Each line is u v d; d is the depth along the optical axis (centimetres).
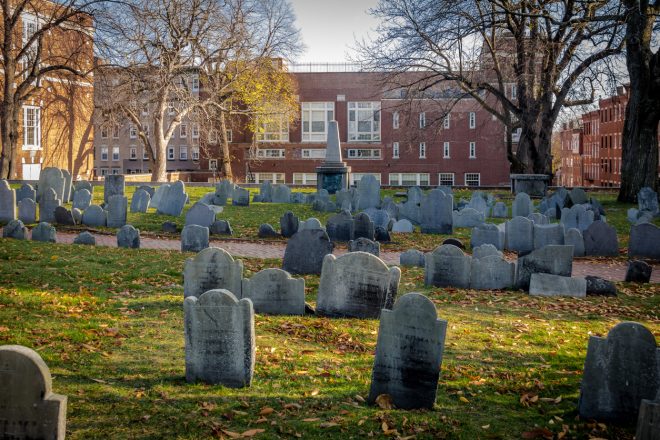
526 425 881
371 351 1180
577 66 4228
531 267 1697
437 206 2688
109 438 780
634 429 867
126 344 1145
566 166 12288
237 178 8181
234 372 966
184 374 1006
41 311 1329
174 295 1524
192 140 9112
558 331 1342
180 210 3062
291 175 8181
